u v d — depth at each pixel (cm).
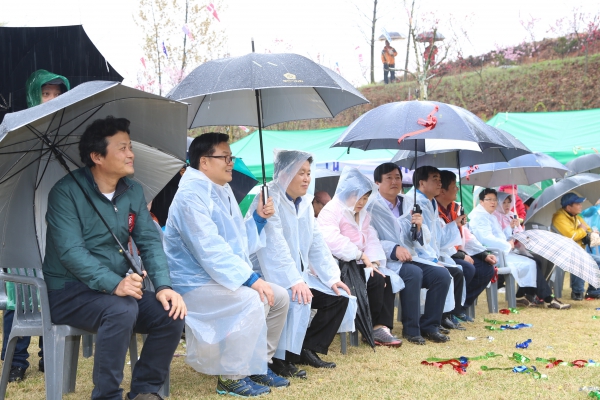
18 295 340
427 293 536
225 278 349
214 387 384
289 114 471
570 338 532
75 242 310
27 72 532
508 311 680
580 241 803
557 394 361
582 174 813
